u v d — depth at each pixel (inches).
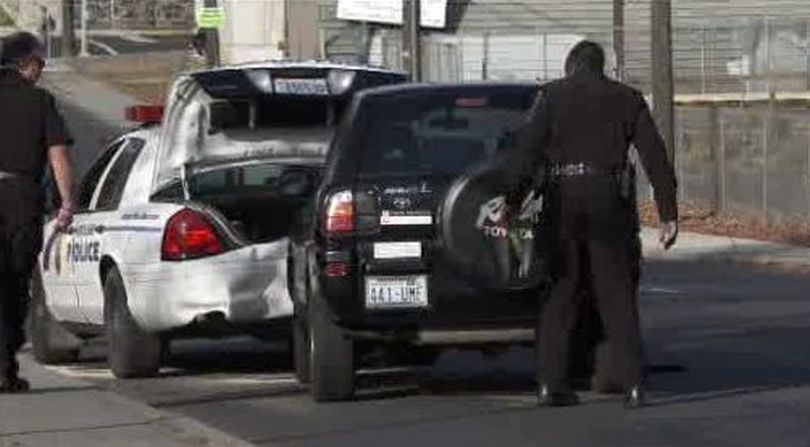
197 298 866.8
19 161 741.3
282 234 890.7
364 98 770.8
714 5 3745.1
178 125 916.6
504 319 738.8
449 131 756.6
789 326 1121.4
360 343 778.2
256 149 922.1
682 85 3363.7
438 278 731.4
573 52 717.9
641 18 3646.7
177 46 4950.8
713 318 1197.7
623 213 708.7
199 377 920.9
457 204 724.7
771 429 686.5
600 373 772.0
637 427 694.5
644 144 705.0
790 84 3006.9
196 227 869.2
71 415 729.0
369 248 735.7
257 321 873.5
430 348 797.9
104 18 5398.6
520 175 706.8
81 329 982.4
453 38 3472.0
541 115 707.4
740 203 2229.3
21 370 926.4
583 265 719.7
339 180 745.6
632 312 723.4
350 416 749.9
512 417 729.6
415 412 755.4
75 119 3321.9
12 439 668.7
